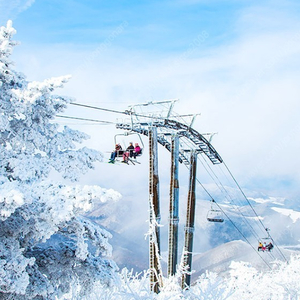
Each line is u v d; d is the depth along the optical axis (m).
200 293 10.77
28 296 7.04
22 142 7.29
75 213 6.25
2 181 6.10
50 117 7.46
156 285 12.86
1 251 6.56
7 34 6.53
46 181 6.50
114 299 10.38
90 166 7.91
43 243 8.29
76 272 7.88
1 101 6.72
